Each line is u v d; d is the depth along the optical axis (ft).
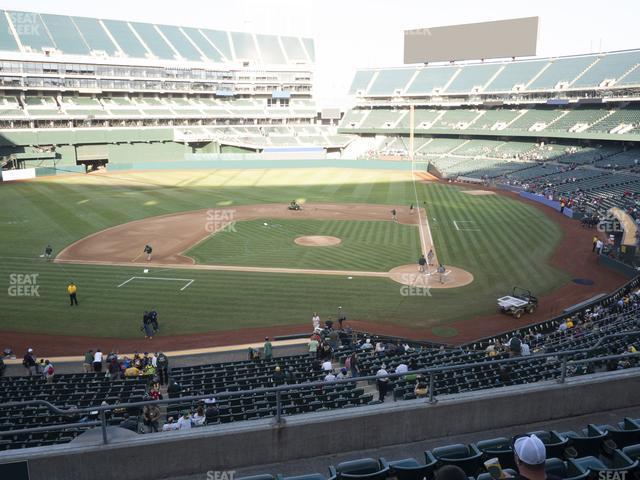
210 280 115.44
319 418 30.48
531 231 160.15
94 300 103.55
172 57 320.29
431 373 32.01
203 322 94.32
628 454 25.18
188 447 28.86
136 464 28.22
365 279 116.67
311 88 369.71
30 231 155.12
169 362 78.07
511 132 285.02
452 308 101.04
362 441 31.19
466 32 317.63
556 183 224.53
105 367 76.84
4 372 75.36
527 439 17.66
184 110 323.98
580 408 34.27
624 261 122.62
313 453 30.58
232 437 29.40
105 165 307.58
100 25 313.53
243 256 133.28
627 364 53.36
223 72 339.57
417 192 234.58
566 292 108.99
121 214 180.86
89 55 293.02
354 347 77.71
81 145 287.69
